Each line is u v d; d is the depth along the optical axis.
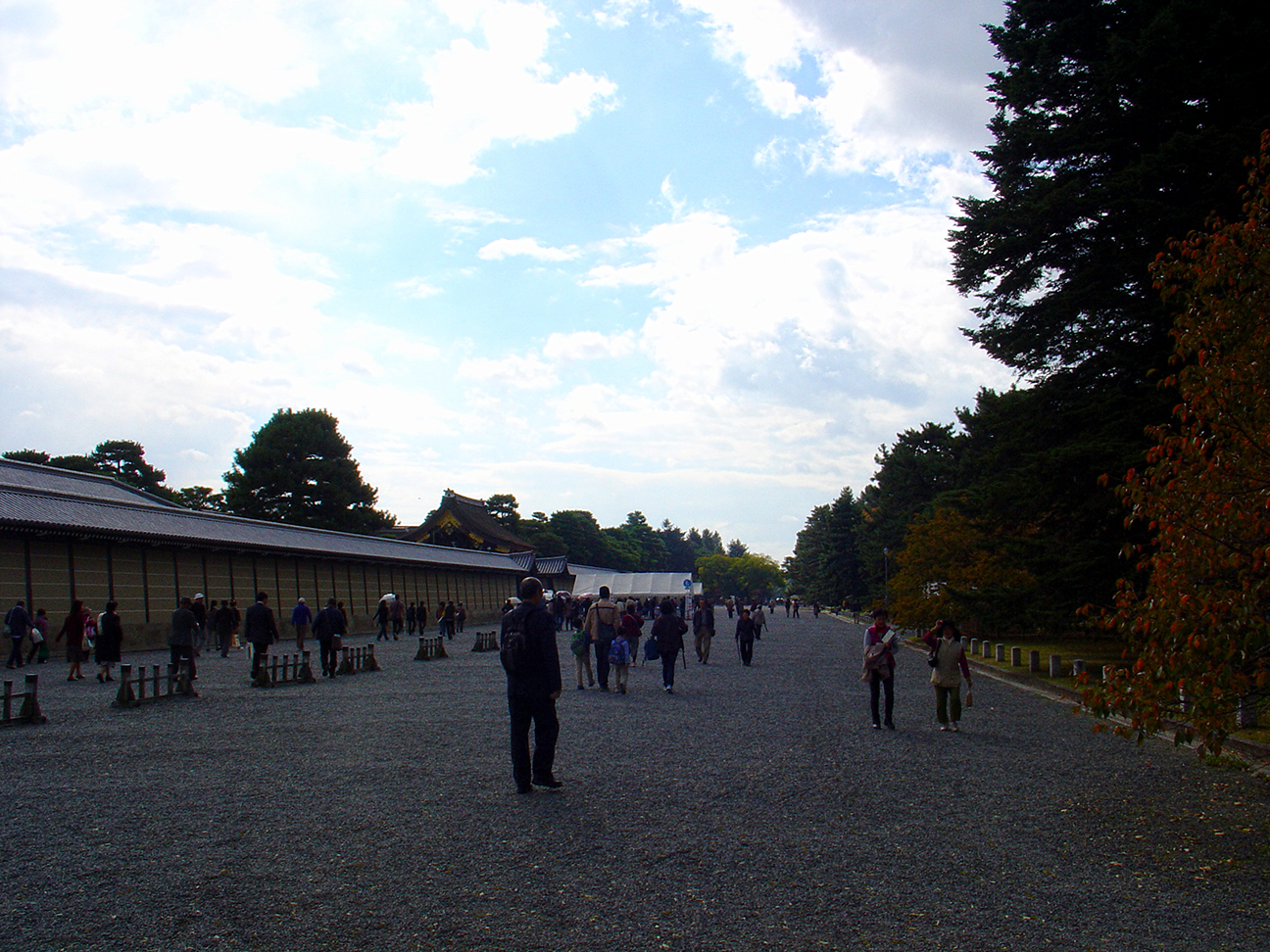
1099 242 21.28
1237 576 7.99
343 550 49.34
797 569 172.50
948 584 38.28
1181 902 5.87
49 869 6.46
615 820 7.89
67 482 44.56
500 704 16.80
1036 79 22.38
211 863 6.59
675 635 19.58
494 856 6.77
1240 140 17.94
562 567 97.19
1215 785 9.70
